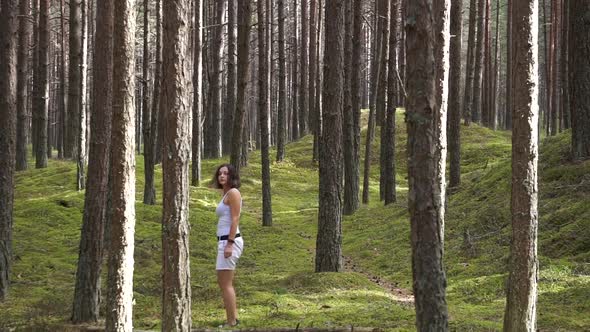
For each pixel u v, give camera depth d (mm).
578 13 14102
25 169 27656
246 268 13578
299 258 14992
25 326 8531
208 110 33781
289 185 28156
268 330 7785
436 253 5180
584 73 14211
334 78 11594
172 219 6551
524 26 6691
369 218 19594
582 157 14430
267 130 19516
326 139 11617
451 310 9094
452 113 19078
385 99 23484
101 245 9109
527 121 6695
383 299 9961
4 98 10734
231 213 8039
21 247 14969
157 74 19969
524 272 6695
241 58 18062
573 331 7566
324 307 9258
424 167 5207
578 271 10203
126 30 6957
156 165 28938
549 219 12547
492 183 16984
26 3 25609
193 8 29312
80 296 8945
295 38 40250
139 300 10430
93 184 9047
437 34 9406
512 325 6730
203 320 8641
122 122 6902
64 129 32156
